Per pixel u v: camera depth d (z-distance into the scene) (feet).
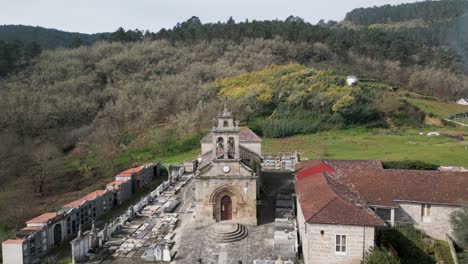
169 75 419.95
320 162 155.02
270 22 586.45
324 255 96.94
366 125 322.55
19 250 111.86
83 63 439.63
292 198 152.66
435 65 514.68
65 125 329.93
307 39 520.01
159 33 556.10
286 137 304.30
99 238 120.47
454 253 104.68
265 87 345.92
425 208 118.83
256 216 134.72
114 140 307.37
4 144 259.80
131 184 194.59
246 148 176.14
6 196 203.51
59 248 128.06
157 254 109.81
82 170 260.01
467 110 380.78
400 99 359.25
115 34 551.59
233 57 460.55
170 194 179.63
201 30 540.11
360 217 96.02
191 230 132.26
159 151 291.17
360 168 149.18
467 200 114.62
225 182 132.87
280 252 108.99
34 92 349.20
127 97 366.02
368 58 513.45
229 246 117.80
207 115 319.47
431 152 225.56
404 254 107.96
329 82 350.23
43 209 185.88
